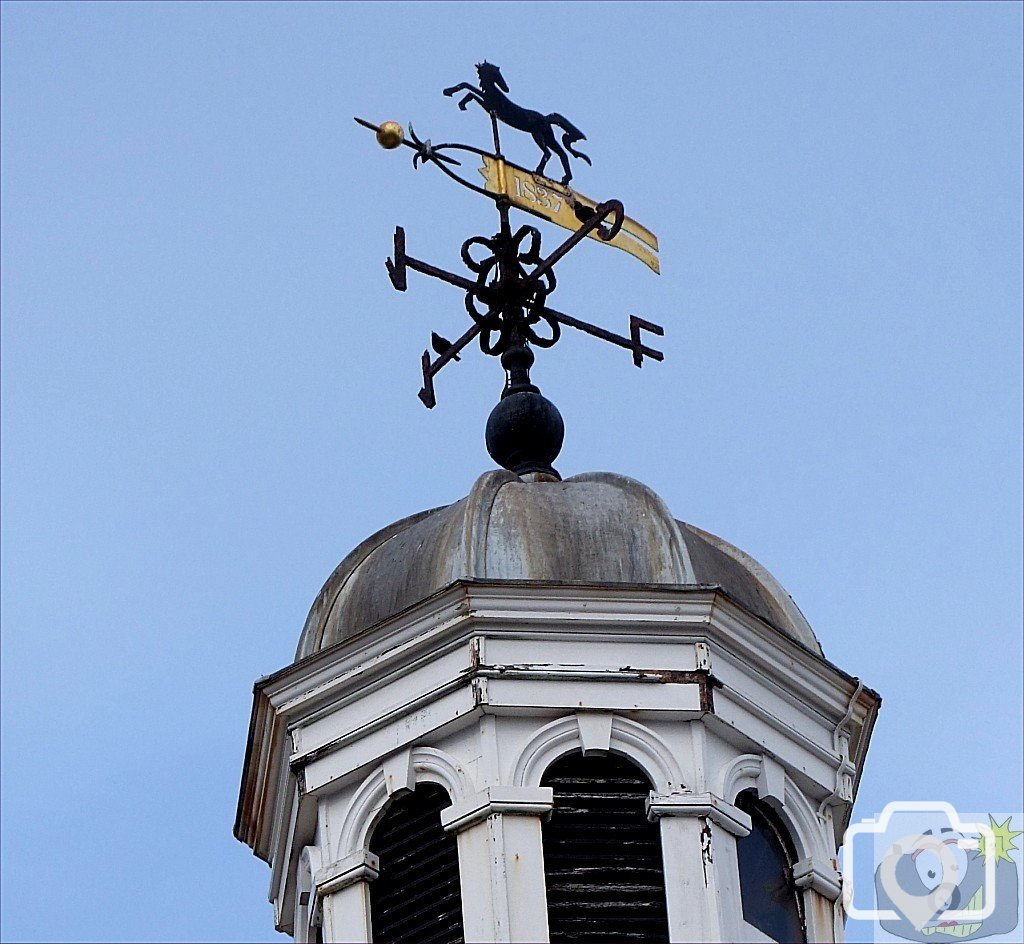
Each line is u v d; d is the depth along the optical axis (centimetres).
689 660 3419
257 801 3581
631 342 3872
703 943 3253
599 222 3825
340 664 3478
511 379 3794
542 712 3372
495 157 3838
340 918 3375
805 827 3462
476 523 3497
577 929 3288
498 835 3300
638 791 3369
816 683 3544
